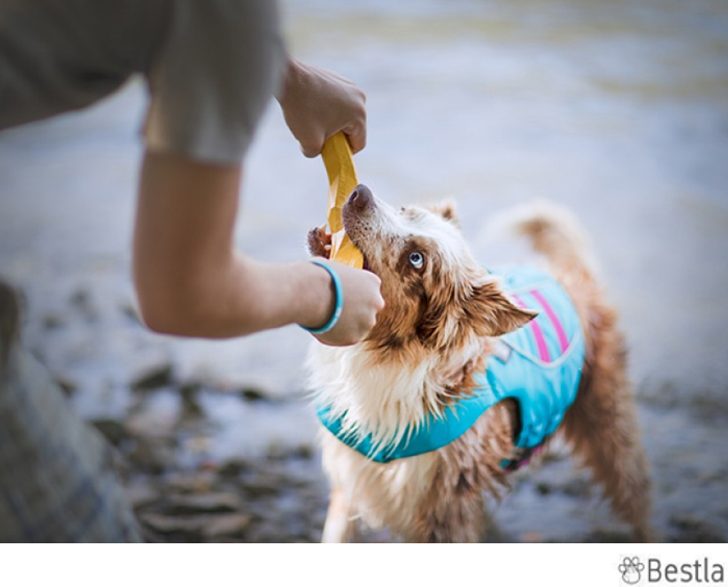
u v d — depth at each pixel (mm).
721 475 2926
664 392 3400
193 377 3404
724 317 3928
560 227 2693
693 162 5570
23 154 5605
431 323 1904
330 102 1633
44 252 4363
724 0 9273
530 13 8719
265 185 5141
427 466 2016
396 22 8203
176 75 907
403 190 4934
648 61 7371
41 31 917
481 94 6508
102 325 3746
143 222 940
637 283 4180
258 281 1022
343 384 2006
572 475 2959
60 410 1092
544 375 2117
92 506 1096
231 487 2781
